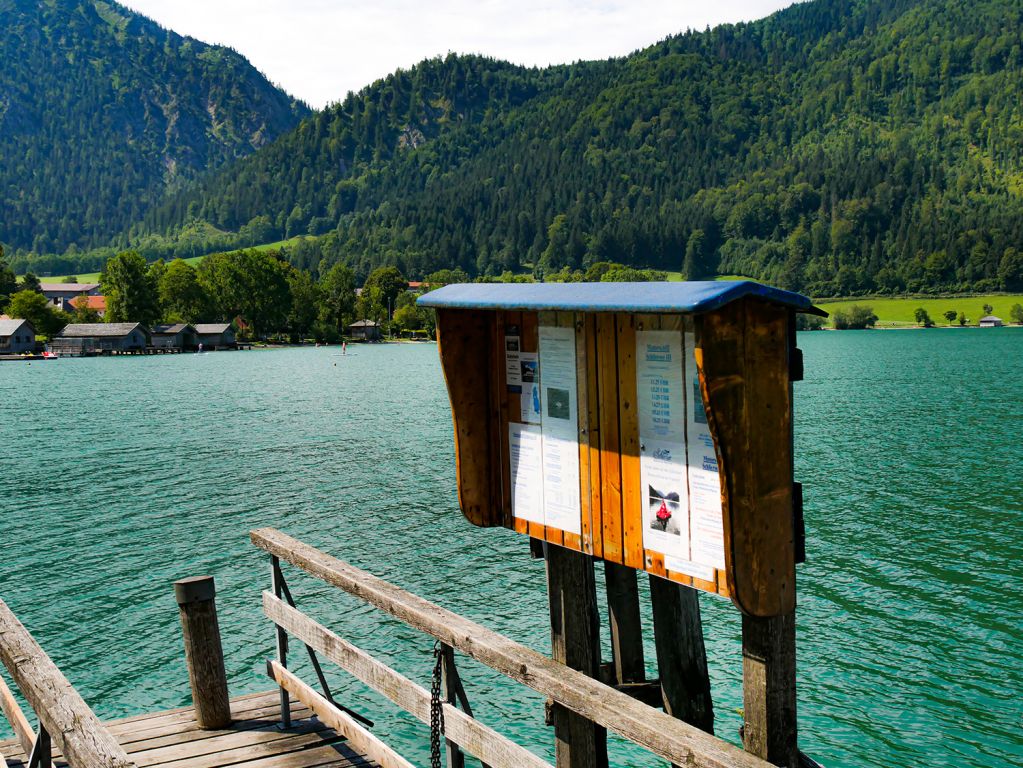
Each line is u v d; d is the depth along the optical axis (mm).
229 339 163875
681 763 3559
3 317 150375
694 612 5691
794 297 3832
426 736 11367
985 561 18344
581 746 5047
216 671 7398
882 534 20641
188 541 21016
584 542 4879
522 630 14531
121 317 159125
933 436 37406
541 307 4406
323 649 6465
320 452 35406
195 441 39438
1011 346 134375
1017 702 11898
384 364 113125
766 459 3957
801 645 13906
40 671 4336
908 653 13562
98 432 43625
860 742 10969
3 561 19609
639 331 4402
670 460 4316
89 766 3439
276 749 7004
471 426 5465
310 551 6629
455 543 20156
